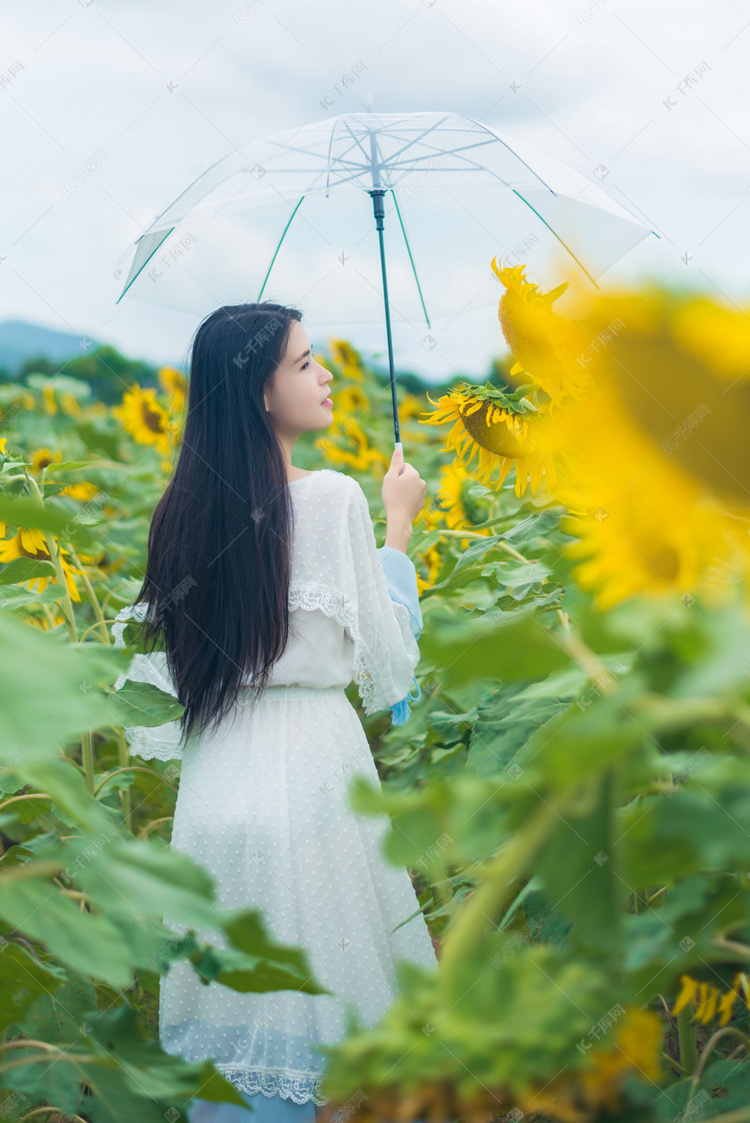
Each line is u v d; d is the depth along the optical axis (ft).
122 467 11.62
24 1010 2.05
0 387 13.74
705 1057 1.77
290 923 5.28
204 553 5.63
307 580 5.67
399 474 7.20
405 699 6.43
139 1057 1.90
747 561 0.58
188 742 5.90
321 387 6.29
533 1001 0.70
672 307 0.50
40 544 6.50
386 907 5.57
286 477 5.82
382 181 8.04
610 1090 0.77
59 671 0.76
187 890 1.17
